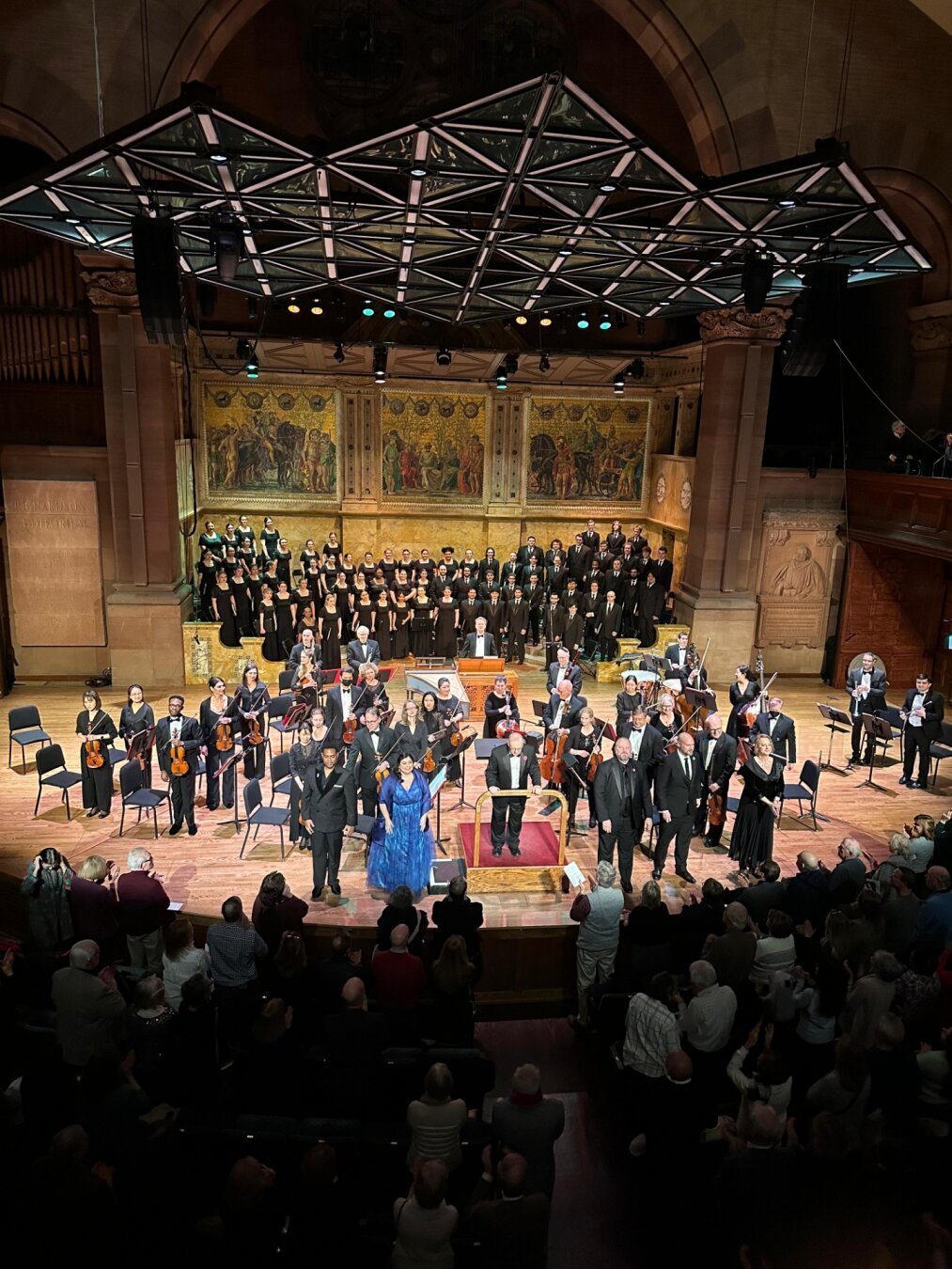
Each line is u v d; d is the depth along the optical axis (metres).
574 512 21.62
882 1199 5.13
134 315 15.42
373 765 10.41
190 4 13.05
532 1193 5.03
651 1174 5.89
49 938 8.47
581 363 19.97
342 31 16.86
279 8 16.86
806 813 12.49
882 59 13.98
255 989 7.29
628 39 17.48
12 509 16.42
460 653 16.61
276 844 11.16
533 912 9.50
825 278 9.67
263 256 11.01
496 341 19.55
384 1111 6.38
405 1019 7.01
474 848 10.59
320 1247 4.90
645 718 11.27
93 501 16.52
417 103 17.31
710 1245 5.20
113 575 16.94
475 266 11.16
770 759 10.33
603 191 8.34
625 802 9.77
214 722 11.86
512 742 10.00
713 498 17.47
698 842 11.55
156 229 8.59
